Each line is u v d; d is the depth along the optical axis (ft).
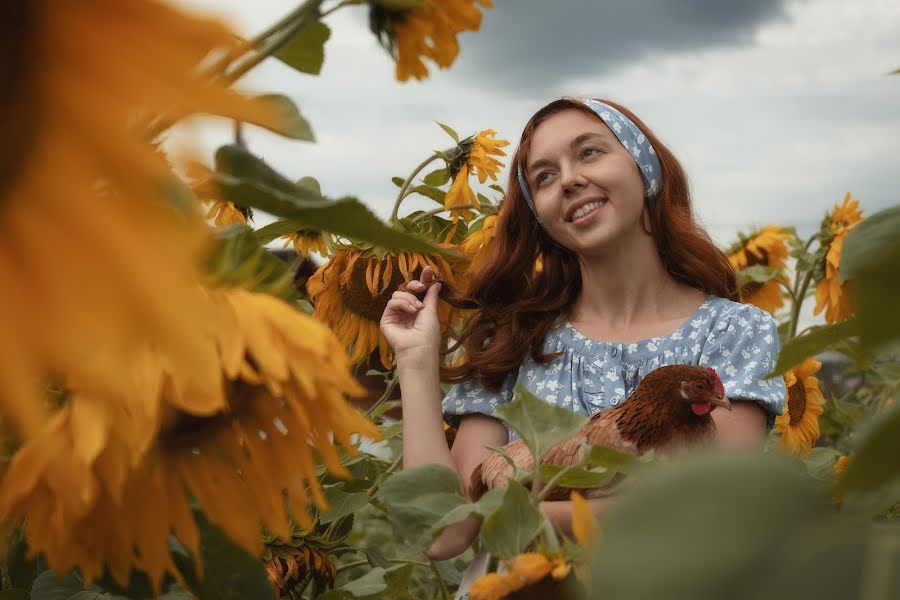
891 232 1.46
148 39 0.91
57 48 0.91
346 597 5.04
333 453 2.35
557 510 5.25
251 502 2.42
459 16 2.40
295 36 2.26
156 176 0.91
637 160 7.13
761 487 0.77
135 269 0.87
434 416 6.66
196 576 2.75
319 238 8.25
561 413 3.54
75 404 1.96
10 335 0.88
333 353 2.23
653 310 7.27
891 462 0.78
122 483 2.06
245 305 2.14
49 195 0.89
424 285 7.19
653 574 0.73
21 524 2.72
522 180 7.50
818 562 0.73
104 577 2.72
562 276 7.57
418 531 3.34
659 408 5.58
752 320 6.95
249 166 2.14
